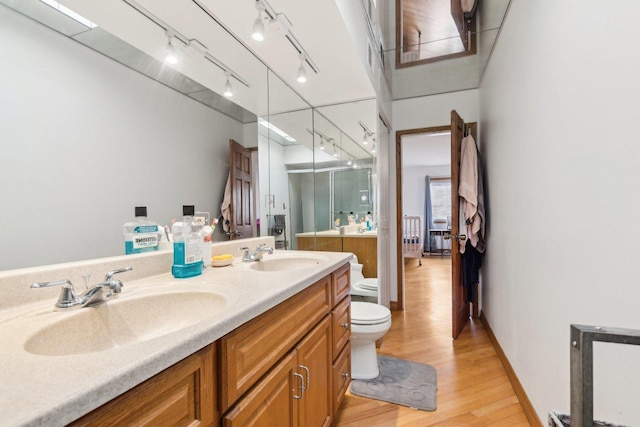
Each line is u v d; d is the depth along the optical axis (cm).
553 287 121
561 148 113
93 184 105
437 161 686
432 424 151
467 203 253
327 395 135
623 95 78
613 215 82
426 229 755
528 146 150
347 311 168
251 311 78
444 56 301
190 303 95
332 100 250
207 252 137
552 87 121
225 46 159
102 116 109
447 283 446
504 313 203
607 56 84
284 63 183
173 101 139
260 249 161
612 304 83
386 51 299
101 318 81
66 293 79
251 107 193
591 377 54
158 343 55
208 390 66
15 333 63
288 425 99
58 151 95
